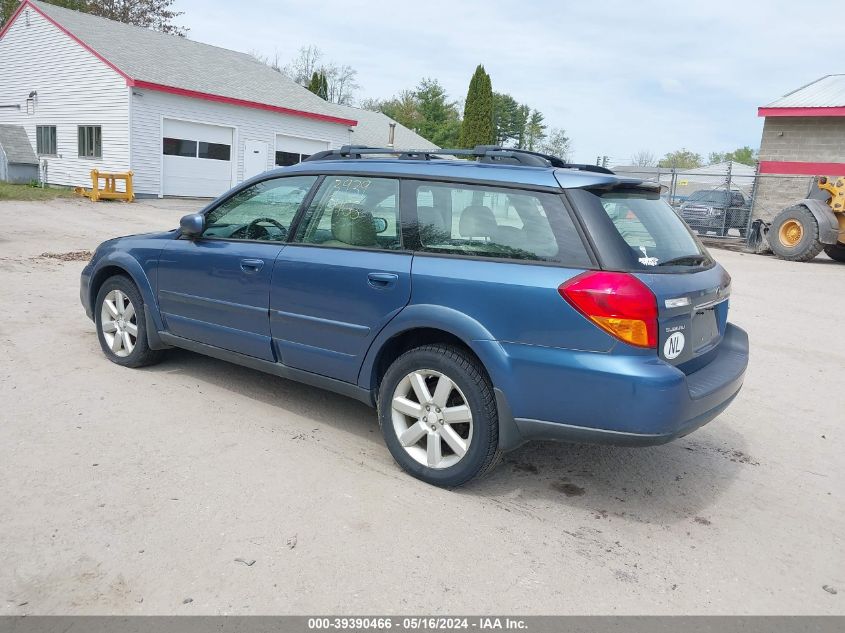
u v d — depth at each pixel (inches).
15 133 940.6
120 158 830.5
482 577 113.4
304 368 167.2
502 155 151.2
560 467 160.7
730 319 344.5
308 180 171.2
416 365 143.7
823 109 778.2
